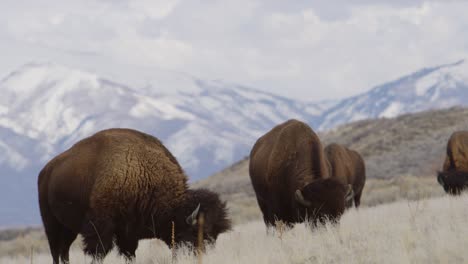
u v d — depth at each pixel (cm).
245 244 3809
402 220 3941
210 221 3556
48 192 4197
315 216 3950
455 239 2909
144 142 3962
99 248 3769
